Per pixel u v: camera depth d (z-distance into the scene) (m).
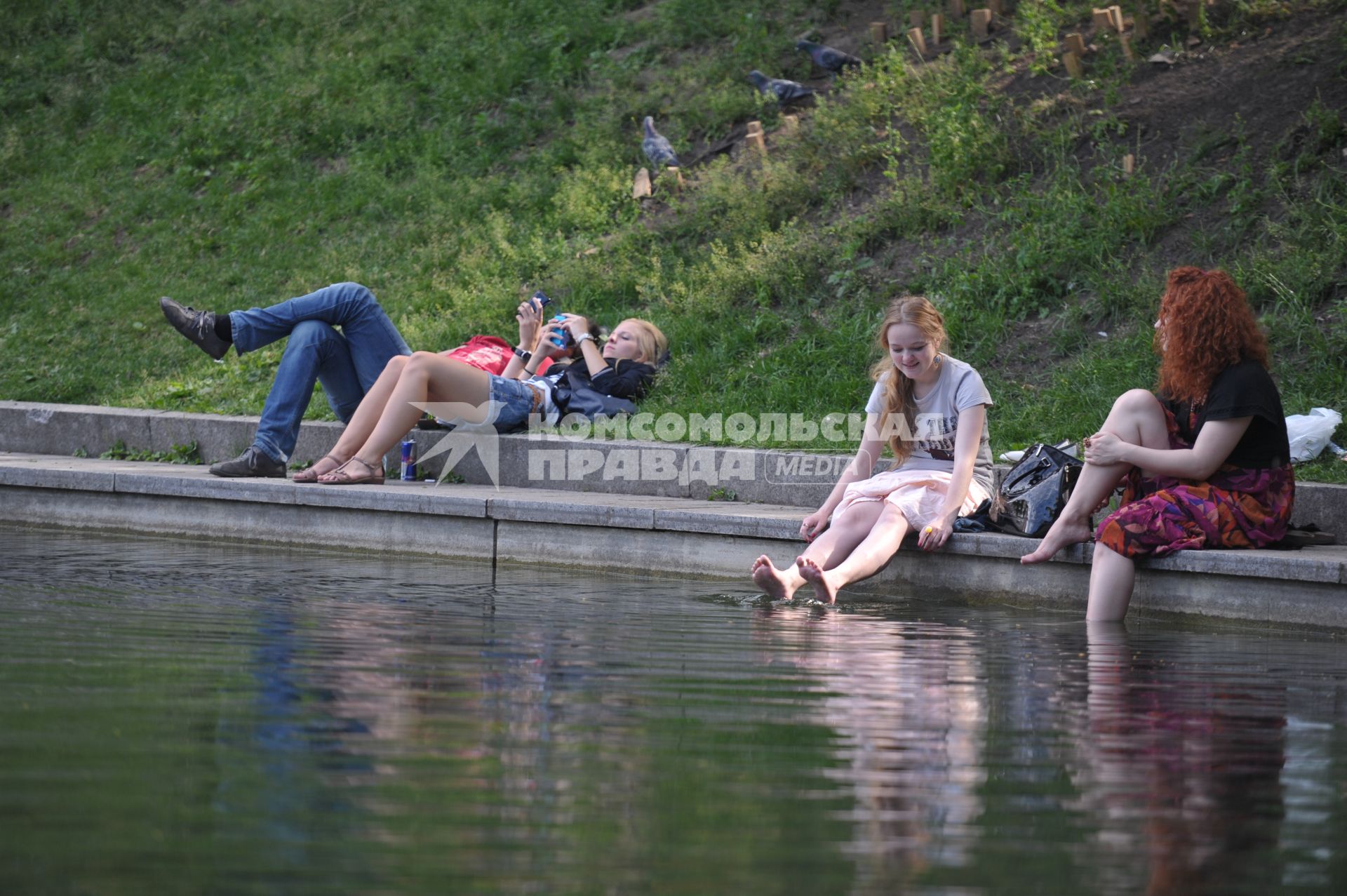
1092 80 38.19
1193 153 34.09
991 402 21.34
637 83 49.19
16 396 39.00
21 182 53.03
